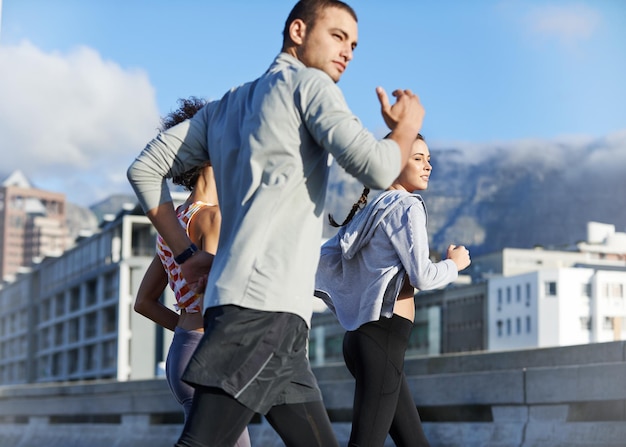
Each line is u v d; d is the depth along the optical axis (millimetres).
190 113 3854
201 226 3490
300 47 2854
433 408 10938
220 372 2645
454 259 4055
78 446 18188
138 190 2979
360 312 4023
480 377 9711
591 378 8312
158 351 87062
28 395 20891
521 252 91938
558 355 8875
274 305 2662
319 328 81125
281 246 2684
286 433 2887
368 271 4027
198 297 3502
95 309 93250
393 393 4000
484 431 9648
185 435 2650
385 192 4121
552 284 72812
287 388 2867
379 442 3980
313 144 2719
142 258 87750
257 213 2686
